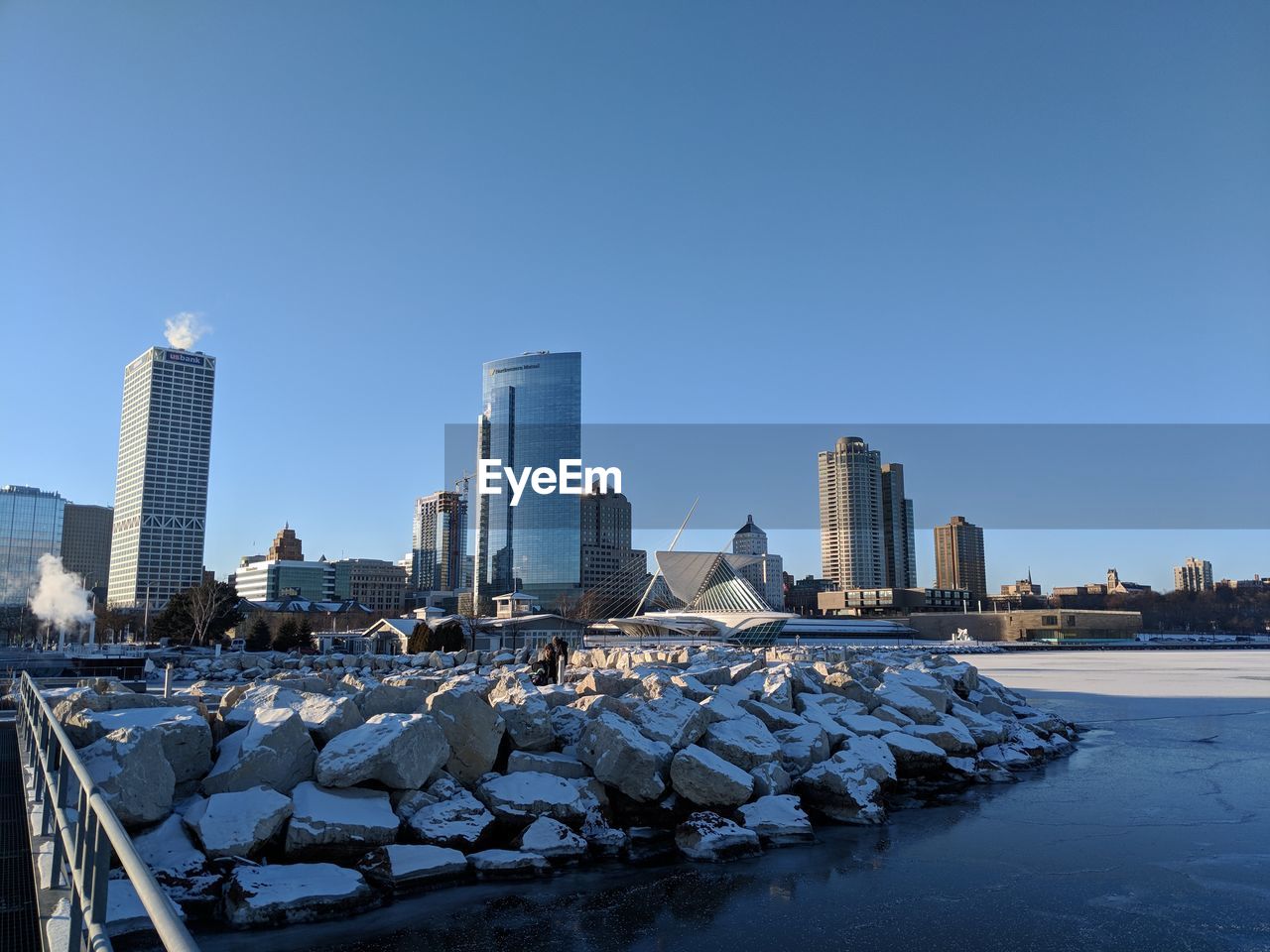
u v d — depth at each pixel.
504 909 14.53
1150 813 22.02
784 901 15.20
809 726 25.20
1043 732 33.97
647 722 21.86
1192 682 64.75
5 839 12.27
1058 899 15.43
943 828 20.50
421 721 17.88
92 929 5.41
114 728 16.12
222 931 13.20
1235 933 13.91
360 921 13.84
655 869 16.91
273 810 15.18
